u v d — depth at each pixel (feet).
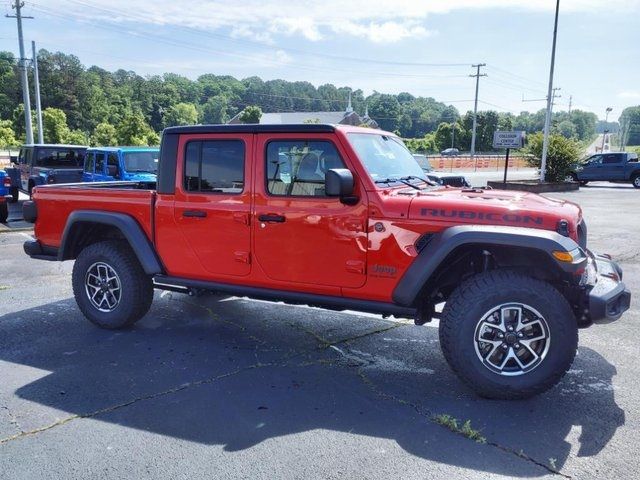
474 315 12.46
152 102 436.76
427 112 507.71
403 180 15.14
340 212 13.83
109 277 17.63
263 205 14.78
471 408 12.33
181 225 16.11
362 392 13.19
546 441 10.87
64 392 13.09
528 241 11.93
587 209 53.72
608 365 14.85
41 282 24.17
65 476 9.72
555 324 12.14
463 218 12.83
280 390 13.28
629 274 25.48
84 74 393.29
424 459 10.25
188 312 19.84
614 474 9.73
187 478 9.68
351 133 14.33
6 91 338.95
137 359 15.25
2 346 16.21
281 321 18.90
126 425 11.54
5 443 10.82
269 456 10.36
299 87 584.40
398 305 13.60
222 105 512.63
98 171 40.81
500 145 72.84
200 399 12.76
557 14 79.77
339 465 10.06
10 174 54.44
